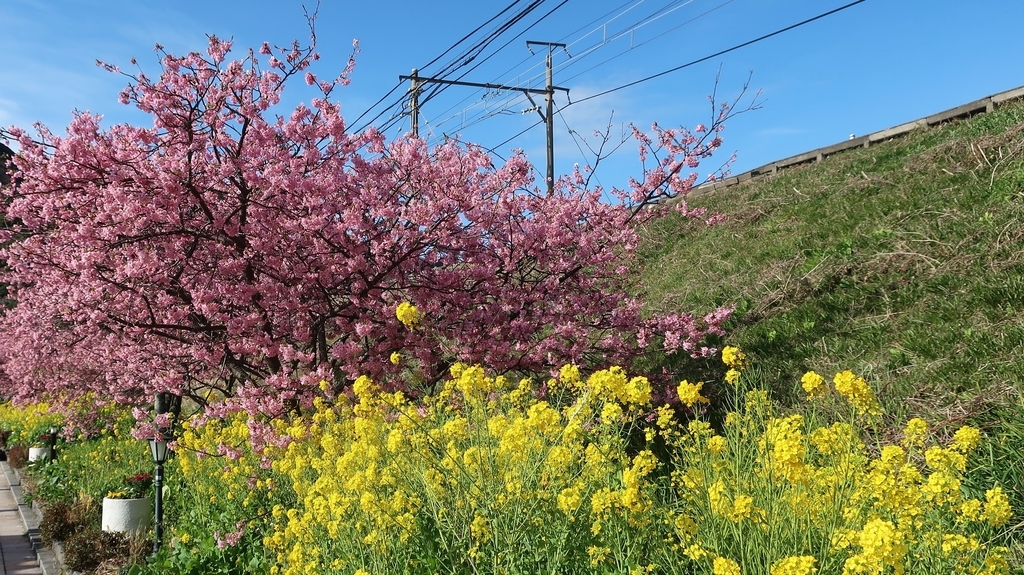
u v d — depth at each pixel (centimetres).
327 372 699
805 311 778
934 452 327
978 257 698
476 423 421
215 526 669
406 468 419
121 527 788
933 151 1011
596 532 342
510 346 748
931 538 299
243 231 691
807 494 335
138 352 823
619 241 841
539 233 777
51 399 1508
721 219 917
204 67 671
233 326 684
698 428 429
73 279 770
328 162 705
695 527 329
